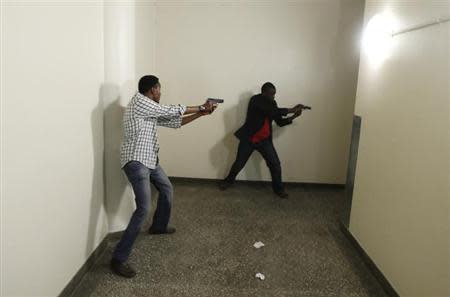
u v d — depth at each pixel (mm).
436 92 1793
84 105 2166
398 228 2123
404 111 2125
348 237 2973
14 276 1514
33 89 1581
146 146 2438
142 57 3441
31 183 1601
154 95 2527
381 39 2500
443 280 1655
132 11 2635
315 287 2279
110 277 2289
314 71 4023
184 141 4215
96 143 2414
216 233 2998
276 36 3951
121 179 2723
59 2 1788
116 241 2775
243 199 3859
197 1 3877
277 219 3354
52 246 1835
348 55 3975
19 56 1471
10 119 1428
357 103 2949
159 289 2186
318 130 4164
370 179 2590
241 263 2531
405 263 2020
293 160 4242
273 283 2303
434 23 1819
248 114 3836
